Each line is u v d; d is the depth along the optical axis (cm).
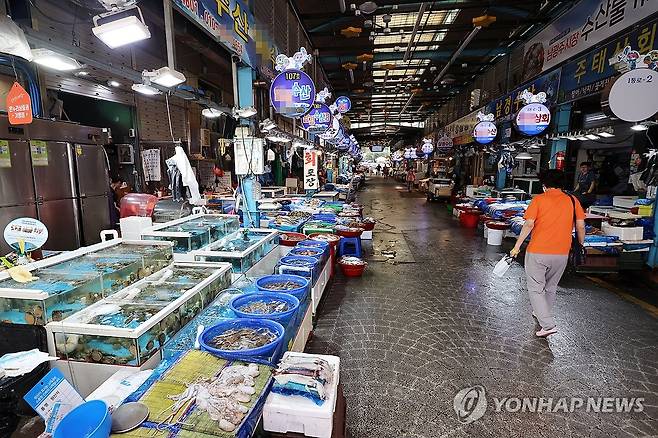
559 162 925
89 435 129
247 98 581
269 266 445
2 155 416
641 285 541
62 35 506
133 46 679
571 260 600
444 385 299
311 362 191
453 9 861
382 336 382
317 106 847
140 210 465
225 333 221
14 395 193
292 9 839
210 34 437
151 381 172
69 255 290
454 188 1720
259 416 161
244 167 517
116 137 704
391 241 870
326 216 752
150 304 235
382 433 247
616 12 633
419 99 2006
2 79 430
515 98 1104
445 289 529
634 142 755
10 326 213
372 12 834
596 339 374
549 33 890
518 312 445
